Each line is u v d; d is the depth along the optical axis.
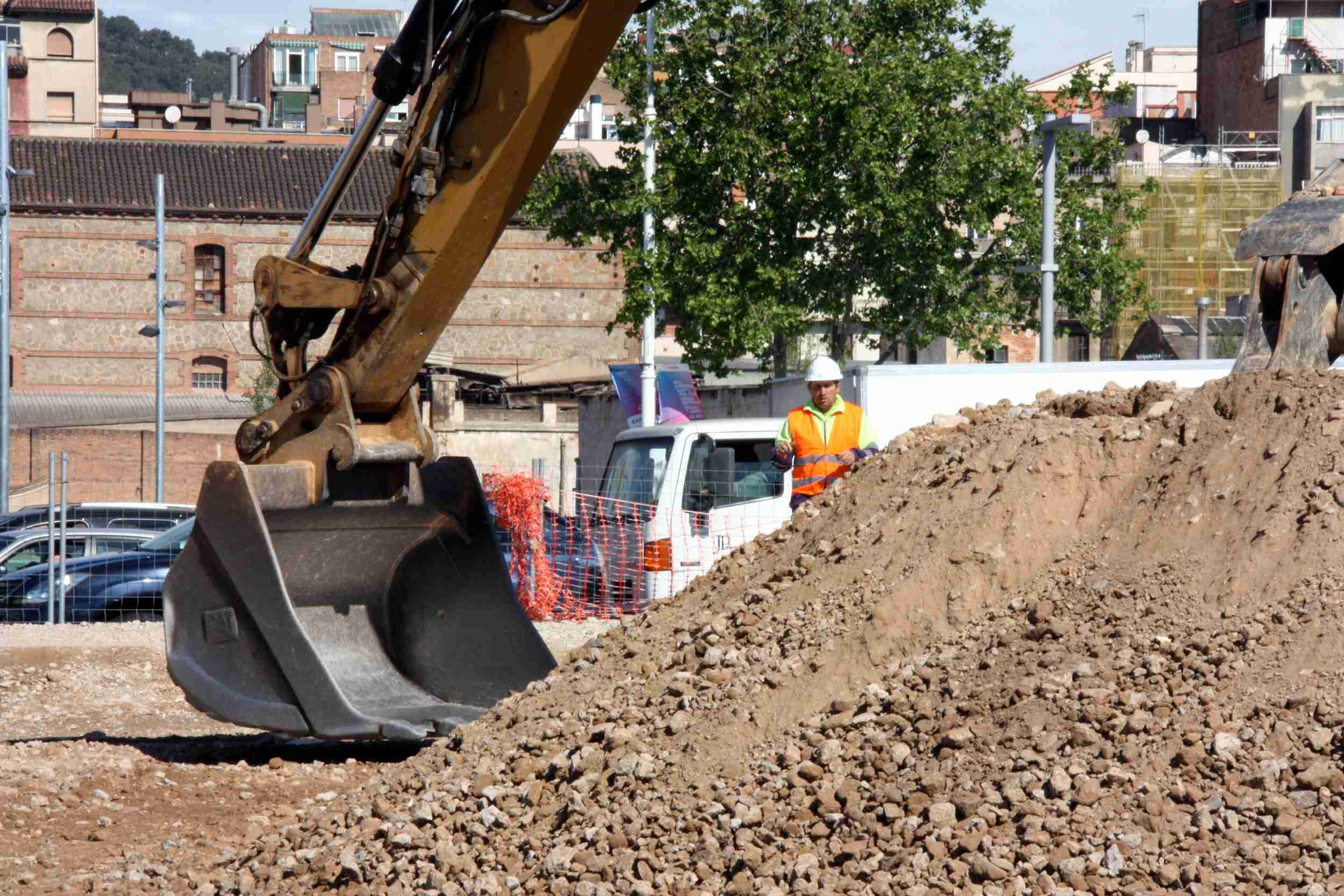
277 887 7.73
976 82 44.06
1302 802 6.18
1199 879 5.93
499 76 11.30
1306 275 9.98
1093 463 8.70
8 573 23.86
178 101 117.00
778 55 43.50
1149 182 49.16
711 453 20.83
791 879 6.56
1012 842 6.39
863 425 14.34
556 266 77.75
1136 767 6.61
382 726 11.11
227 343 76.75
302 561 12.20
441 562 12.61
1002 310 47.56
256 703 11.31
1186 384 25.48
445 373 64.19
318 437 12.09
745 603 9.05
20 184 75.38
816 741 7.46
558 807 7.68
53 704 15.57
